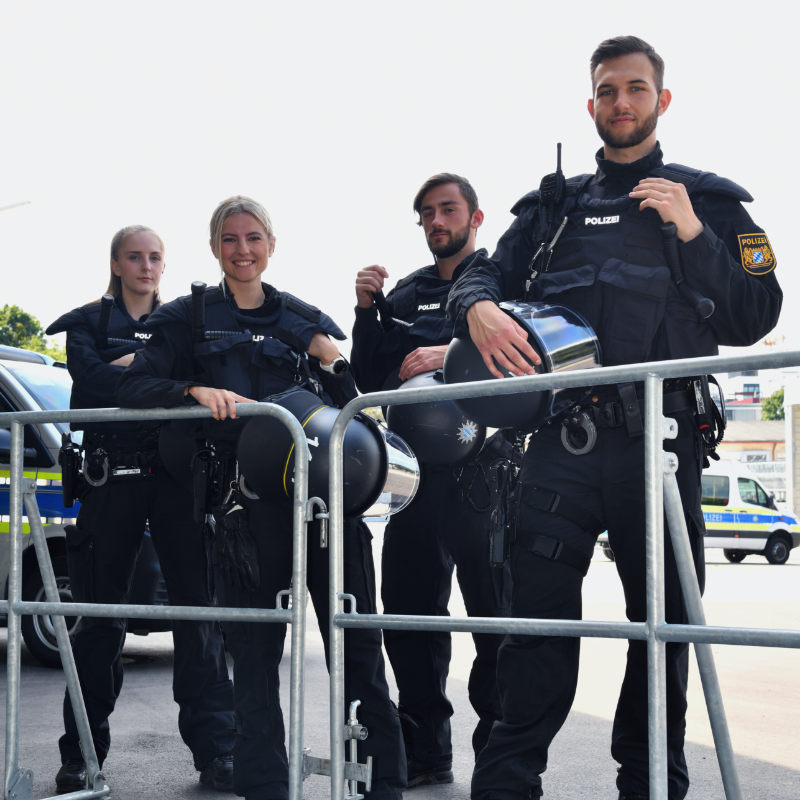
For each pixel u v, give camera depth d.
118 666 2.99
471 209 3.13
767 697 4.63
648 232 2.24
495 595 2.82
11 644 2.52
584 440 2.18
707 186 2.25
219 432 2.45
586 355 2.16
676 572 2.11
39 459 4.93
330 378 2.61
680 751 2.22
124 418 2.39
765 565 16.61
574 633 1.78
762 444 68.06
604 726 3.92
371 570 2.47
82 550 2.94
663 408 2.15
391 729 2.39
